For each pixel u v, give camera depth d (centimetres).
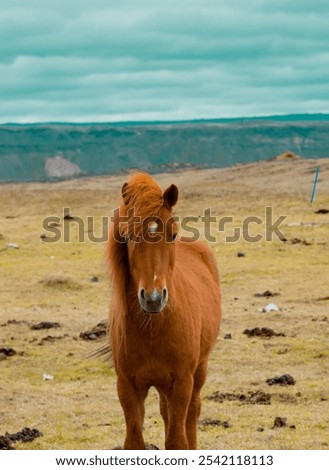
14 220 4434
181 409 857
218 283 1154
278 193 4931
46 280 2650
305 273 2744
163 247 789
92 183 9256
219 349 1750
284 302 2302
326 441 1108
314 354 1700
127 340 838
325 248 3194
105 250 870
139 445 848
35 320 2108
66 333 1941
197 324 895
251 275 2738
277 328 1948
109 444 1117
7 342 1852
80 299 2445
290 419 1230
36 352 1750
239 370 1581
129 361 844
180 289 873
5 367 1644
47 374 1580
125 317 834
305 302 2292
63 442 1133
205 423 1214
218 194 4950
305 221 3866
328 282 2584
